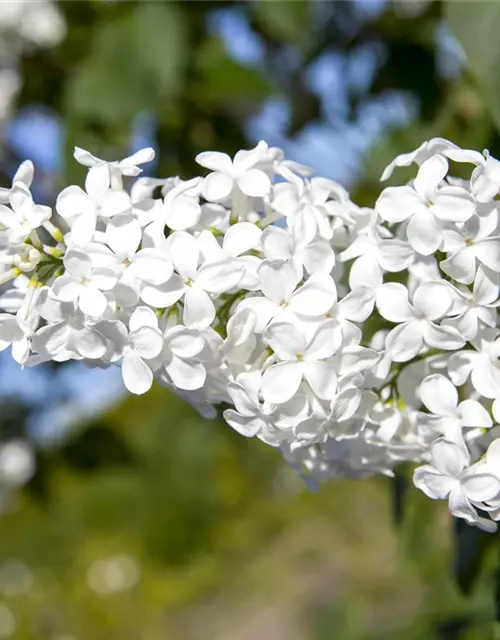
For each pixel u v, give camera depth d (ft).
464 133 1.64
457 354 1.19
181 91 1.80
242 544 7.36
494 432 1.20
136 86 1.71
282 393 1.16
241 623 6.83
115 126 1.73
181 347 1.18
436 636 1.80
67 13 2.02
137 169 1.22
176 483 6.93
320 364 1.16
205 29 1.87
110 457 2.20
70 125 1.73
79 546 6.68
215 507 7.36
